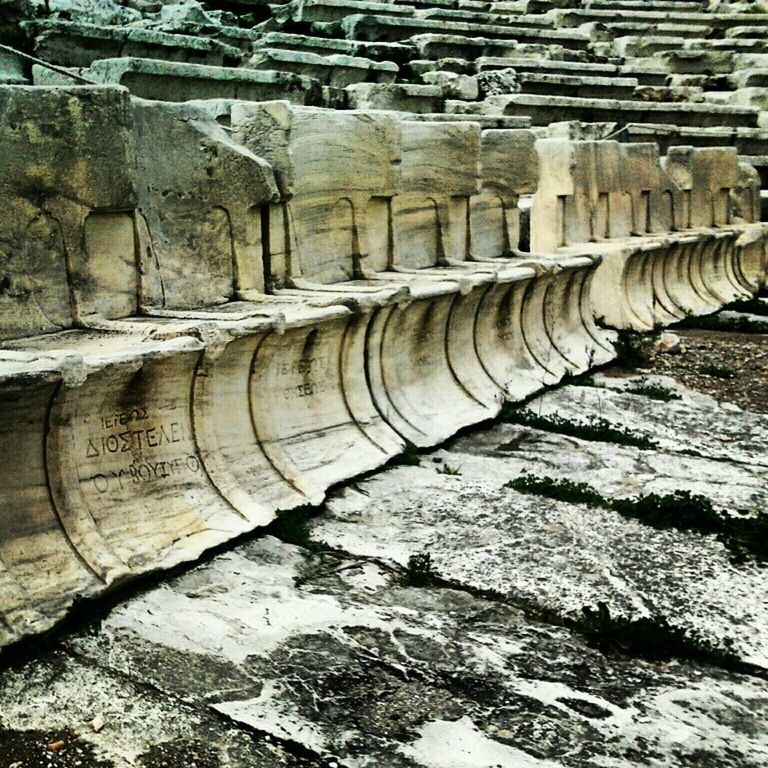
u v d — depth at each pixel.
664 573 5.00
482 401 7.78
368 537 5.36
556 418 7.80
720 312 12.77
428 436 7.00
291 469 5.82
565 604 4.64
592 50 22.64
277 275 6.94
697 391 8.83
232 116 6.93
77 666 3.93
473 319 8.19
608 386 8.95
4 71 10.90
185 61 13.46
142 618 4.30
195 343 5.07
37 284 5.24
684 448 7.21
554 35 22.09
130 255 5.79
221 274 6.56
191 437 5.29
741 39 23.53
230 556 5.00
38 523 4.32
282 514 5.48
